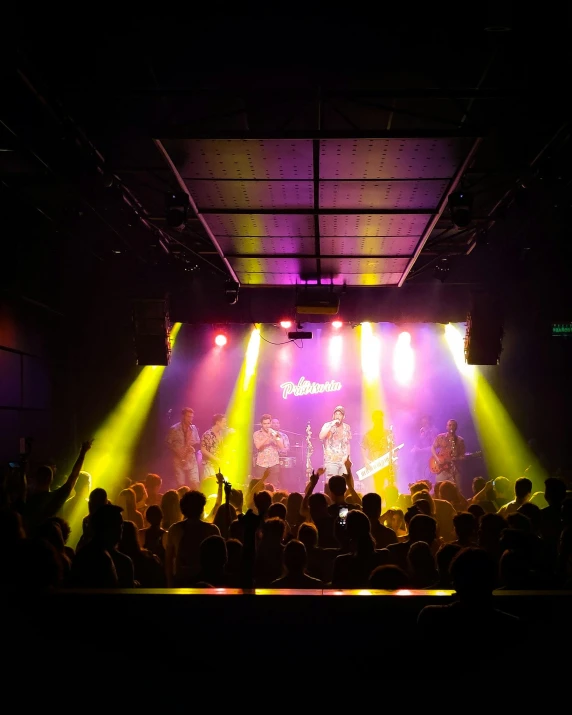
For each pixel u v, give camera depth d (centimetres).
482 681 295
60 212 985
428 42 540
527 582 370
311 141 588
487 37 534
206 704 322
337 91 588
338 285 1179
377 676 319
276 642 323
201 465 1479
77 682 324
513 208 994
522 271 1218
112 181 820
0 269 915
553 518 561
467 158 627
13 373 1055
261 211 779
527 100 593
